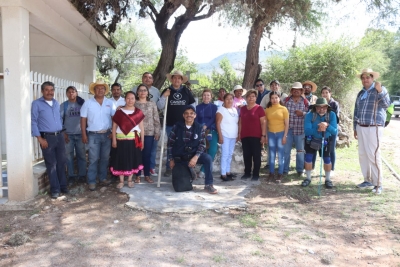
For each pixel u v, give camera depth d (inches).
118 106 259.6
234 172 308.7
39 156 259.6
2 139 328.5
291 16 368.2
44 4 238.2
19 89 208.7
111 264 146.6
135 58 824.9
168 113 272.2
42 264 146.7
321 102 253.0
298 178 288.4
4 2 203.0
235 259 151.9
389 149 442.9
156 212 201.8
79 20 287.3
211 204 215.0
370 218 201.8
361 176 298.4
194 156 234.8
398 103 996.6
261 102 309.3
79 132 261.9
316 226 190.5
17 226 185.5
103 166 258.2
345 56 563.2
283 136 274.5
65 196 231.5
